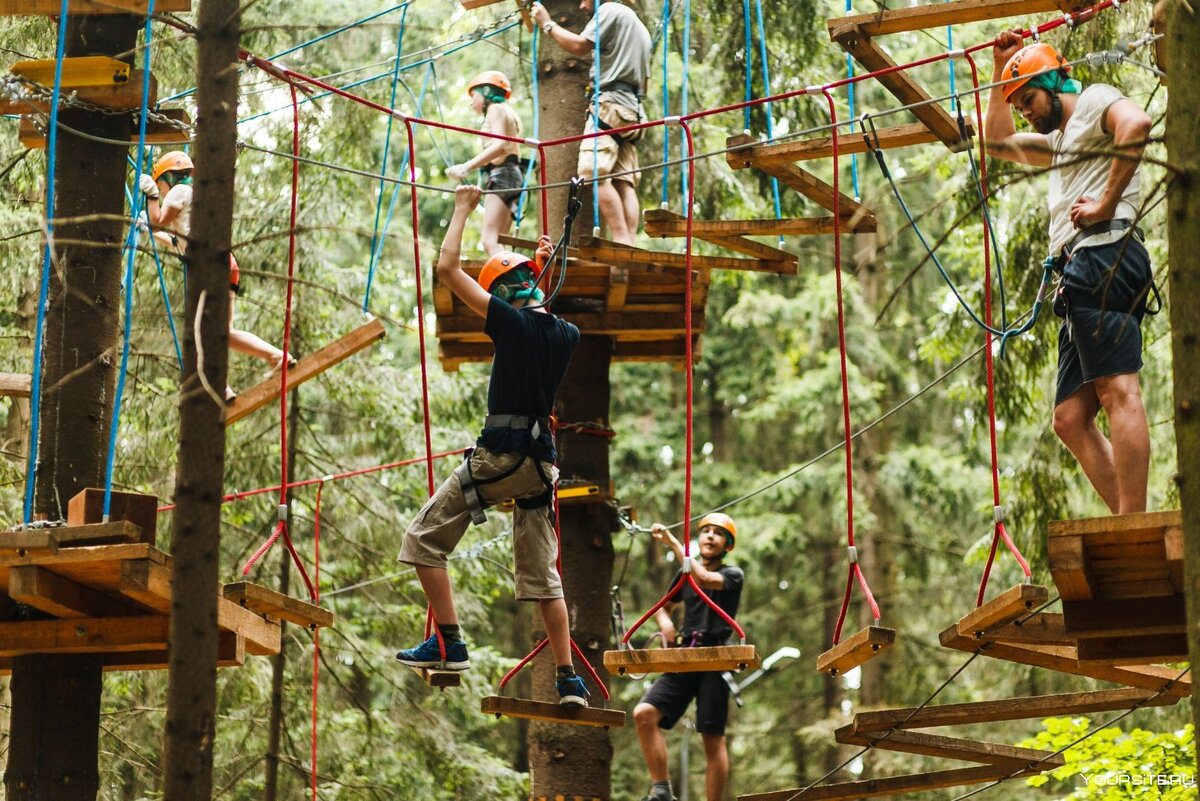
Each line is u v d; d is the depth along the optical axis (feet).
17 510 39.68
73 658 26.61
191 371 20.77
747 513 74.84
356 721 52.11
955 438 74.95
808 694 75.46
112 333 28.09
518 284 25.62
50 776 25.99
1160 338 46.09
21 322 43.52
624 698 75.20
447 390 54.75
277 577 50.44
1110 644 23.40
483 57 61.05
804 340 74.23
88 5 27.94
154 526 24.47
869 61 27.58
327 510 51.88
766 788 73.36
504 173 34.30
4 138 41.29
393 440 53.57
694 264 32.63
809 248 73.72
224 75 21.76
